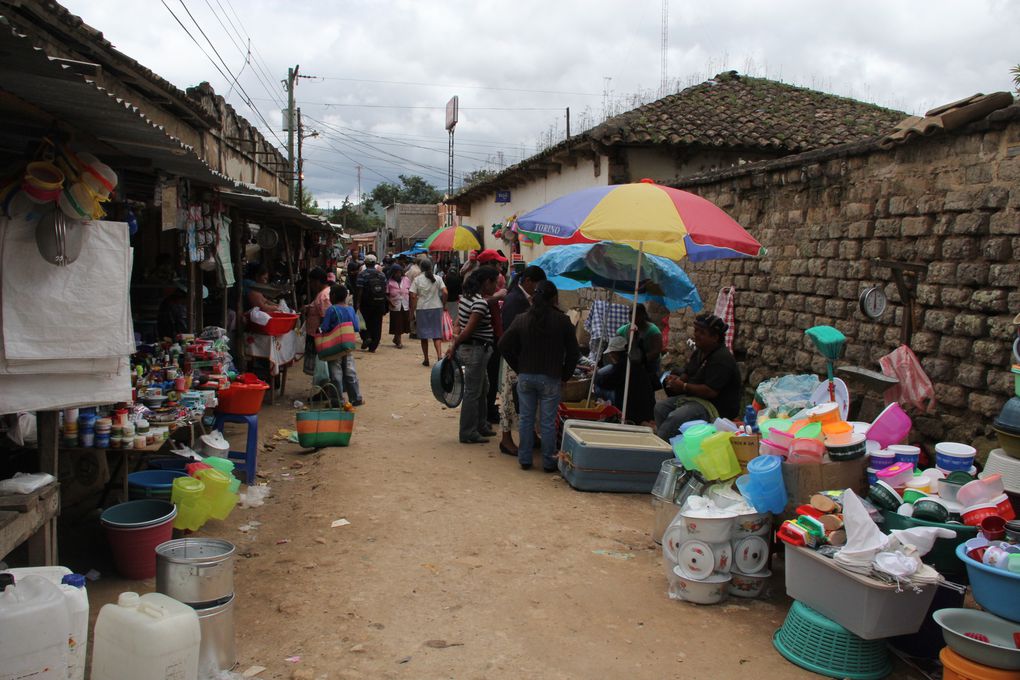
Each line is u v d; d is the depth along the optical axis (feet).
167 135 14.90
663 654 13.28
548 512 20.61
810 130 47.32
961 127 21.26
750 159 45.91
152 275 34.35
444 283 43.91
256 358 34.78
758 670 12.84
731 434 16.81
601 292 42.65
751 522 15.43
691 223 20.90
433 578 16.15
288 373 43.19
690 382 23.32
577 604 15.12
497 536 18.71
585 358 33.47
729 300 34.47
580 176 50.98
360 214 262.47
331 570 16.42
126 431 15.88
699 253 25.57
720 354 22.88
